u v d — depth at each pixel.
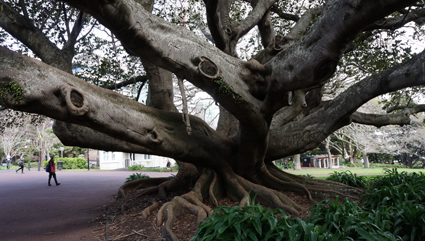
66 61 7.75
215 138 7.85
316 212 4.73
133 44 4.97
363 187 9.93
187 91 16.53
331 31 3.73
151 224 5.67
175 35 5.18
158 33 5.02
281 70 4.78
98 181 18.11
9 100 4.41
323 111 8.06
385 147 31.36
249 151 7.49
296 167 32.12
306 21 9.30
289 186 8.21
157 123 6.30
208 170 8.16
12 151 46.84
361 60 9.39
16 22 7.42
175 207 5.88
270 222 3.67
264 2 9.91
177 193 9.37
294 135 8.38
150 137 6.04
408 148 35.34
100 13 4.28
